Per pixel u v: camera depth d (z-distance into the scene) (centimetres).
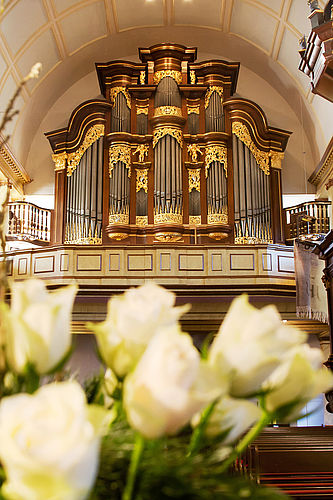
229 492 75
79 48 1393
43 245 1289
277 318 73
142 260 1170
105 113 1334
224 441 80
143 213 1270
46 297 81
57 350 75
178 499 73
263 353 70
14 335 75
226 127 1327
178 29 1430
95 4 1280
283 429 516
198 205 1277
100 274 1162
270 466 321
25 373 75
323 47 532
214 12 1355
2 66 1181
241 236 1260
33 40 1237
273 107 1504
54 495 56
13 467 57
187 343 68
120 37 1434
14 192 1399
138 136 1304
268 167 1317
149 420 66
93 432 62
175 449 83
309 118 1420
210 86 1348
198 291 1156
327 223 1268
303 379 77
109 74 1356
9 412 61
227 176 1298
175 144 1298
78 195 1295
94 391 96
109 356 80
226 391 72
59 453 56
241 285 1155
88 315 1173
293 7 1201
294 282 1176
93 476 60
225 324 75
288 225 1301
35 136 1472
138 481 74
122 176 1282
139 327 78
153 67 1362
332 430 501
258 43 1395
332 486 277
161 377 64
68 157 1323
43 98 1420
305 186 1450
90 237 1261
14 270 1204
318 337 1284
